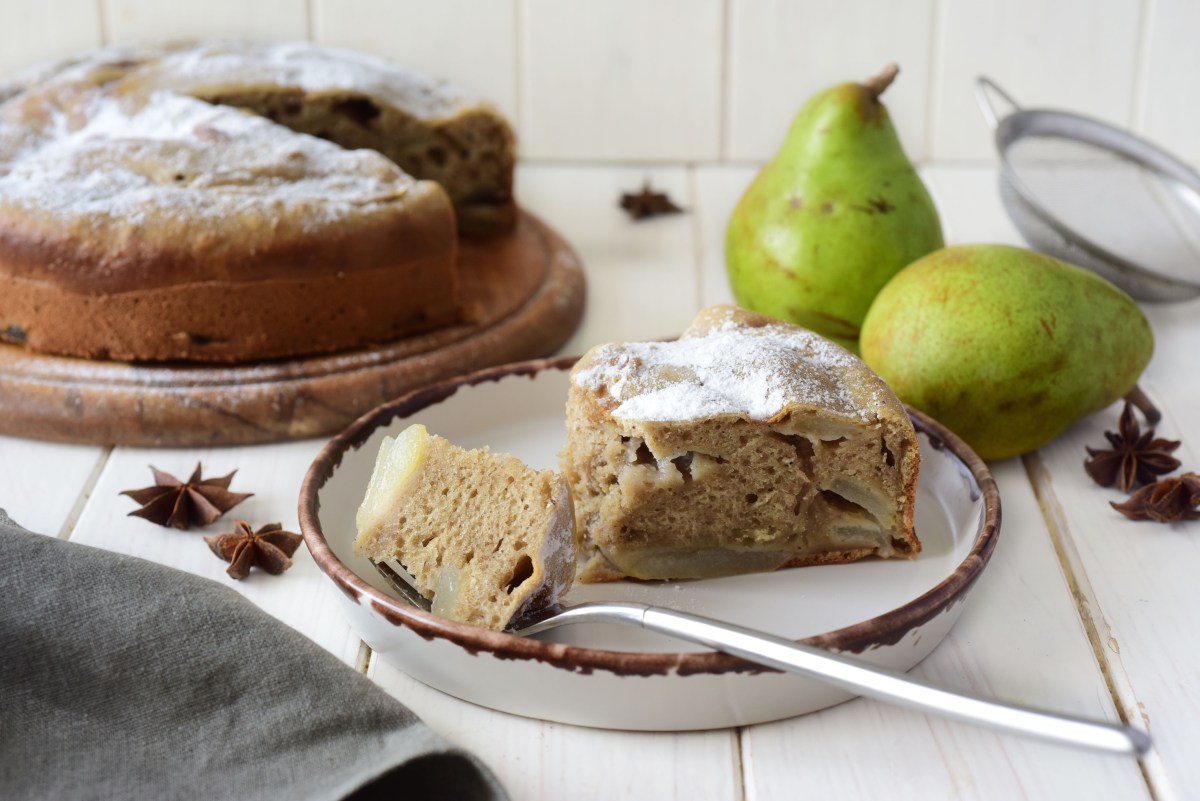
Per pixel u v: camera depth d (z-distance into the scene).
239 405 0.59
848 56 0.83
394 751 0.44
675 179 0.82
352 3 0.81
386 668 0.49
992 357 0.56
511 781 0.46
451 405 0.57
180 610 0.48
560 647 0.46
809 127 0.63
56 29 0.81
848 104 0.62
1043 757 0.46
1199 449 0.59
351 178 0.64
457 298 0.65
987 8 0.82
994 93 0.84
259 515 0.56
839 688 0.47
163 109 0.68
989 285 0.57
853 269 0.62
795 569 0.53
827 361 0.54
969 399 0.56
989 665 0.49
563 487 0.50
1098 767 0.46
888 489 0.52
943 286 0.57
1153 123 0.84
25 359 0.61
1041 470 0.58
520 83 0.83
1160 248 0.70
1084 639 0.50
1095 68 0.83
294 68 0.72
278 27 0.82
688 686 0.46
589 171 0.83
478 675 0.47
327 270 0.61
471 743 0.47
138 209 0.60
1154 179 0.75
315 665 0.47
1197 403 0.62
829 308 0.63
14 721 0.46
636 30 0.82
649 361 0.53
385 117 0.71
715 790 0.46
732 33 0.82
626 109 0.84
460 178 0.72
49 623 0.47
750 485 0.52
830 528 0.53
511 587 0.49
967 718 0.42
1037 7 0.81
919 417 0.56
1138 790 0.46
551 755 0.47
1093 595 0.52
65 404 0.59
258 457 0.59
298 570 0.53
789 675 0.46
